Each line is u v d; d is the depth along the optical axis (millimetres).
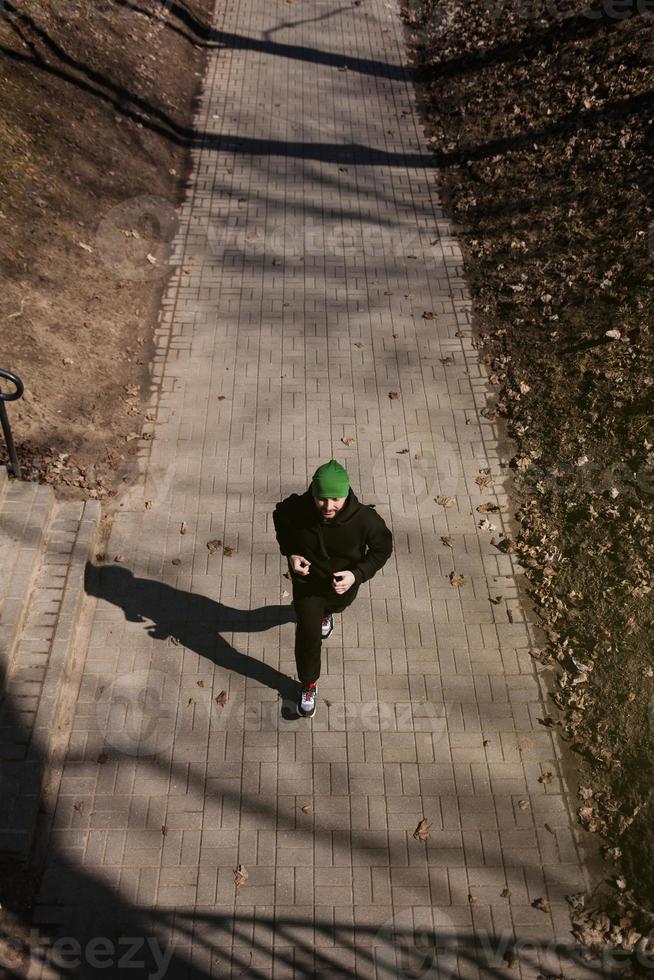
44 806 5309
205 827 5277
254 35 14930
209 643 6250
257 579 6695
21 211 9406
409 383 8547
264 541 6973
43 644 5977
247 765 5582
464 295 9727
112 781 5453
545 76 12945
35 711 5582
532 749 5727
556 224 10336
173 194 11164
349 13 15719
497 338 9094
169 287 9625
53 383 8008
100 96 11695
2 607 6074
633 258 9477
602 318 8945
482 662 6211
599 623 6406
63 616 6160
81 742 5633
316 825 5316
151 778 5484
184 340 8930
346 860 5168
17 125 10305
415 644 6309
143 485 7363
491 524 7184
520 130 12109
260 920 4906
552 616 6492
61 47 11828
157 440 7781
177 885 5020
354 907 4977
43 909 4887
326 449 7785
